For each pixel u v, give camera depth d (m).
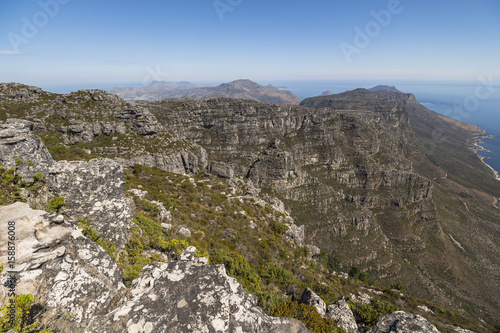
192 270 10.97
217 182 83.88
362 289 54.88
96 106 86.94
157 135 90.50
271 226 62.84
